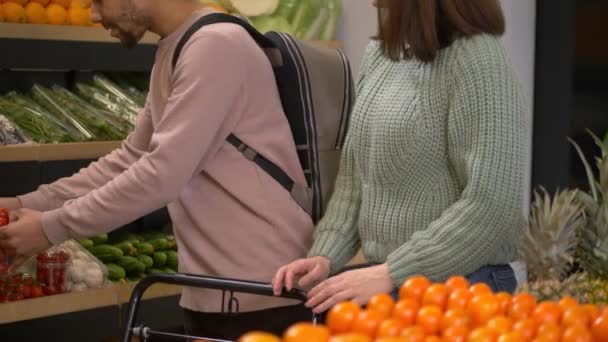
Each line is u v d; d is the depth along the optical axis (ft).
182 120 8.25
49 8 13.92
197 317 8.98
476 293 5.91
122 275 13.50
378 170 7.72
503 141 7.27
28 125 13.79
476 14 7.47
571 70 16.10
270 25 15.96
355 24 16.72
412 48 7.52
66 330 13.75
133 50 14.93
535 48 16.34
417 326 5.54
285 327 8.82
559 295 7.28
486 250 7.37
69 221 8.60
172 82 8.61
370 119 7.76
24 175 13.38
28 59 13.83
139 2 8.77
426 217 7.63
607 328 5.46
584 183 16.44
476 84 7.32
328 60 9.34
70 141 13.96
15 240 8.68
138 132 9.65
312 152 8.97
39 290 12.02
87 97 15.33
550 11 16.17
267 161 8.70
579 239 8.26
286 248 8.75
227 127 8.54
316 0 16.30
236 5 15.84
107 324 14.08
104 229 8.55
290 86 8.96
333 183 9.23
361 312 5.49
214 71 8.29
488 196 7.25
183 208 8.83
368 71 8.04
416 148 7.52
